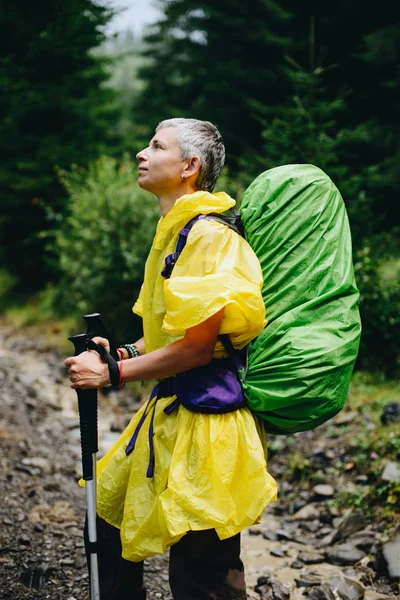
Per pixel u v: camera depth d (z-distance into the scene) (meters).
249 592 2.91
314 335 1.99
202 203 2.01
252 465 1.92
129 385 6.28
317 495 3.90
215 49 11.66
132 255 6.66
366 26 9.55
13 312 9.61
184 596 1.98
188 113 12.67
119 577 2.21
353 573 3.10
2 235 10.42
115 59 9.88
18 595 2.80
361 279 5.48
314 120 5.69
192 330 1.88
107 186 7.70
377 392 5.05
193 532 1.96
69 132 10.17
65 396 6.09
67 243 8.12
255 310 1.88
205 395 1.94
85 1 7.80
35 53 8.59
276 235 2.05
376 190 8.02
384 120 9.43
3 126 9.62
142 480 2.03
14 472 4.11
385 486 3.63
